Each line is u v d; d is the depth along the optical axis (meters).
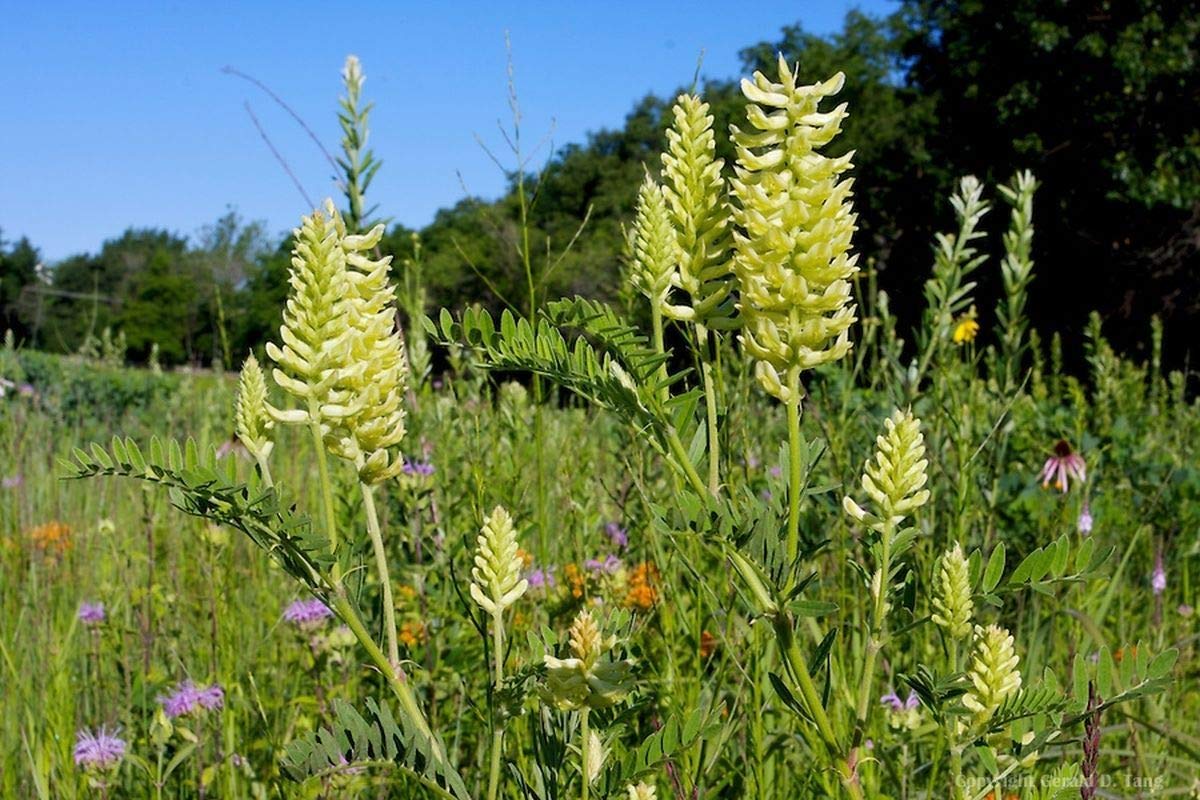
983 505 3.61
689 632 2.73
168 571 3.95
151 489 4.18
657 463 3.28
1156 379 7.23
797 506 1.58
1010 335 3.65
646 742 1.62
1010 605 3.62
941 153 26.61
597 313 1.62
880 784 2.68
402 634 3.23
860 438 3.56
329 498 1.59
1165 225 24.02
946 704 1.67
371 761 1.58
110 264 46.69
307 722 3.07
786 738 2.59
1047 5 25.20
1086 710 1.64
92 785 2.90
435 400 3.91
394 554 3.34
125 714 3.08
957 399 3.51
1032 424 6.32
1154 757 2.78
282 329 1.58
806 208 1.50
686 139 1.74
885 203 26.91
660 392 1.67
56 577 4.63
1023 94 25.11
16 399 9.32
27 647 3.82
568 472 3.56
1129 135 24.75
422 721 1.61
